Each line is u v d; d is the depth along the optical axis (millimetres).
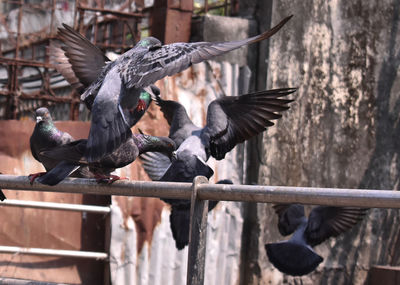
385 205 3098
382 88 10969
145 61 3387
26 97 11211
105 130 3492
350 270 10656
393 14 11062
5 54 14289
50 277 8930
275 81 10219
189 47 3283
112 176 3973
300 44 10383
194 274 3654
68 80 4504
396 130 11062
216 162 9859
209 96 10039
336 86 10633
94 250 9320
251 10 10656
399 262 11008
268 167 10117
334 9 10633
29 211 9008
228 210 9938
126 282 9141
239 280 10031
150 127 9469
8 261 8773
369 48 10883
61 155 3949
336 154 10609
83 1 10766
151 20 11133
